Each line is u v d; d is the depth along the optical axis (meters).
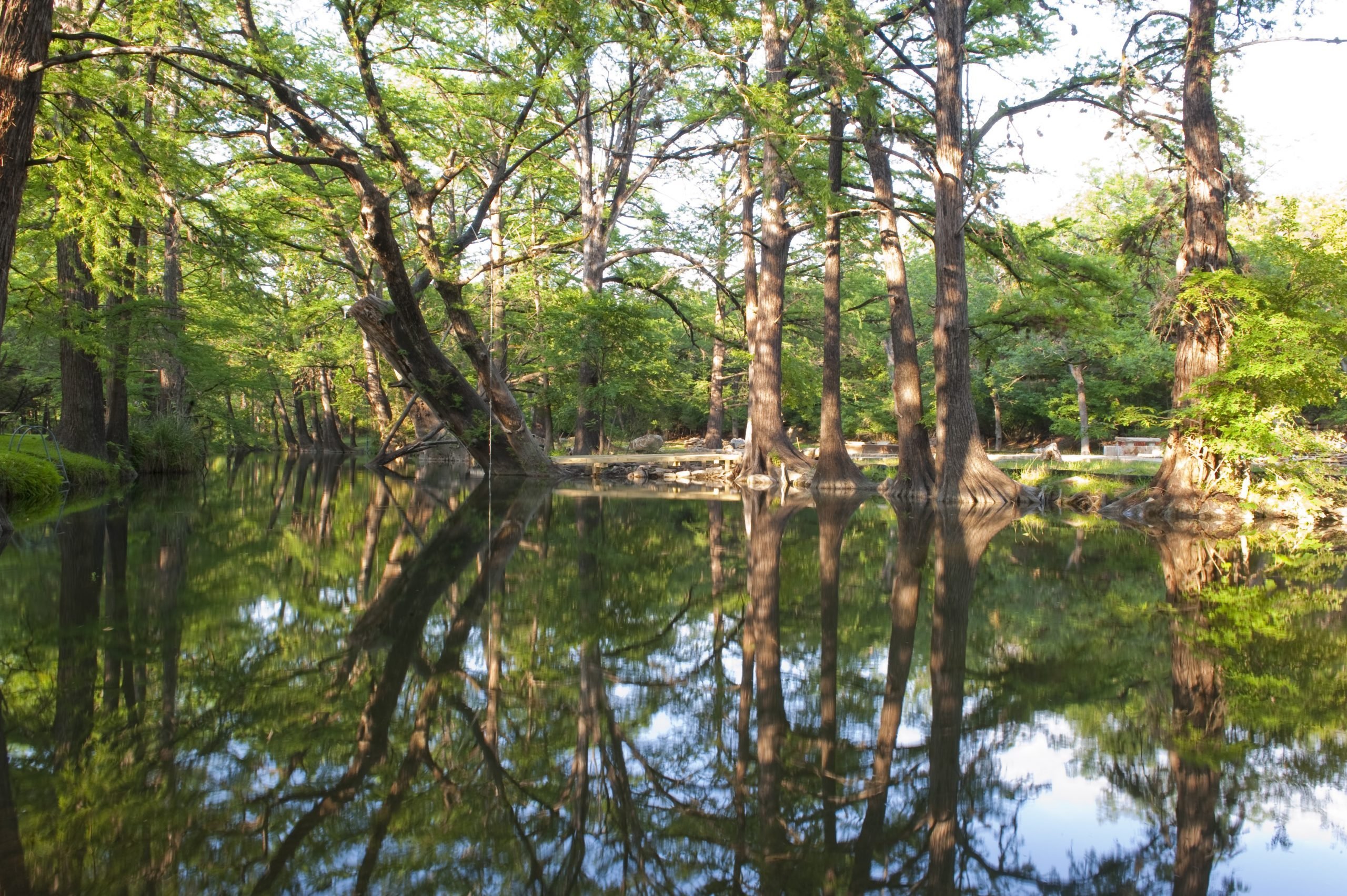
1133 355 30.20
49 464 16.50
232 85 13.42
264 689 4.90
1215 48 15.22
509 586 8.32
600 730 4.48
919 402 19.56
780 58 19.75
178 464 24.97
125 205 11.77
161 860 2.93
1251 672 5.44
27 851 2.97
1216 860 3.09
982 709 4.82
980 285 42.00
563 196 26.38
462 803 3.52
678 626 6.80
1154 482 15.85
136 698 4.68
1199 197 15.19
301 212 19.95
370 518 14.16
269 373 32.91
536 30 16.41
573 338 24.44
